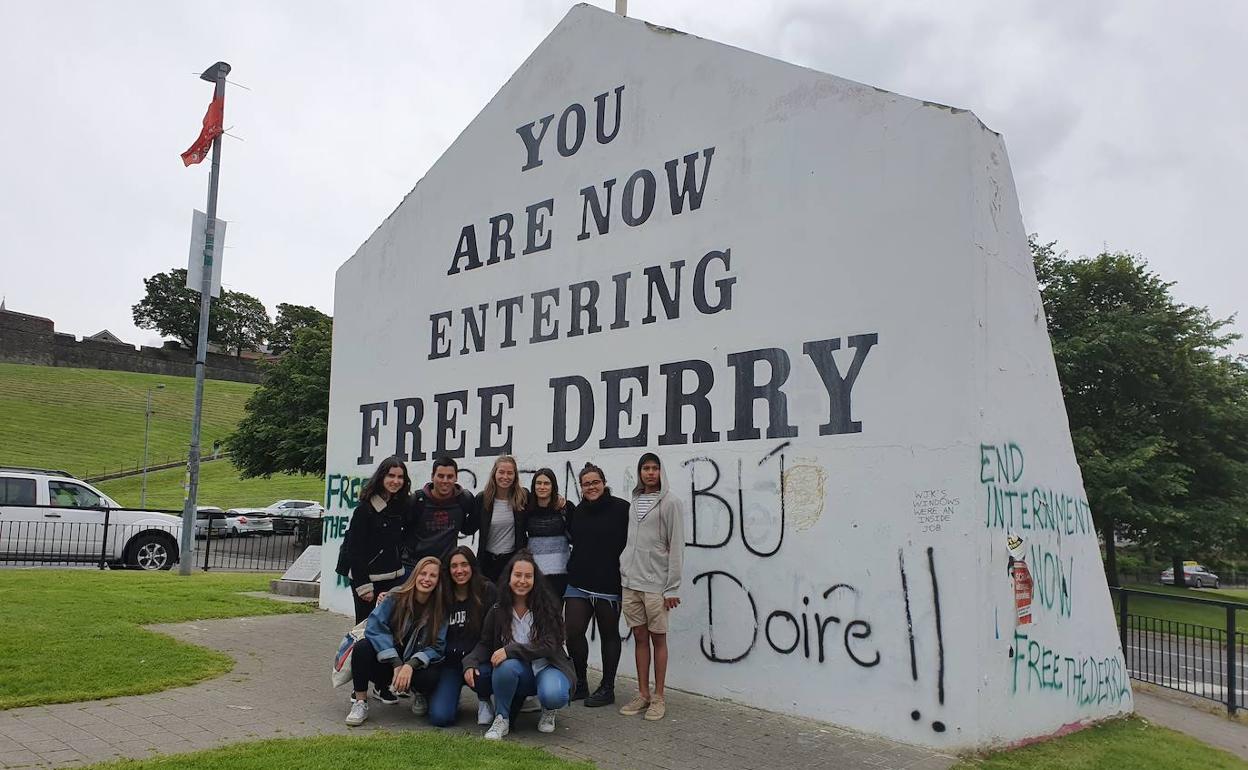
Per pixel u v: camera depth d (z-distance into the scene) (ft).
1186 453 75.25
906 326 19.79
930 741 18.19
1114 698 22.72
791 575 21.08
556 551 21.06
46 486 48.34
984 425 18.66
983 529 18.28
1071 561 21.61
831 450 20.72
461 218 32.19
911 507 19.15
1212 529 71.56
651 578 20.27
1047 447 21.12
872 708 19.19
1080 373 74.49
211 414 224.33
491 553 21.38
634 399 25.41
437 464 21.52
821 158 21.91
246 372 295.07
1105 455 70.59
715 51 24.76
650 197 25.89
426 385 32.53
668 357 24.68
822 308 21.38
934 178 19.77
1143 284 77.10
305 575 39.01
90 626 26.55
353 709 18.19
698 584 22.98
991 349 19.16
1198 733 23.08
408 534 21.13
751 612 21.76
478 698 18.92
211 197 48.80
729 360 23.20
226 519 83.97
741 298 23.16
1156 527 73.97
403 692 17.74
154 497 136.56
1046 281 81.41
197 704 19.10
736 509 22.44
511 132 30.78
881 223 20.53
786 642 20.97
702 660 22.61
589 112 28.14
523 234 29.76
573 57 28.96
